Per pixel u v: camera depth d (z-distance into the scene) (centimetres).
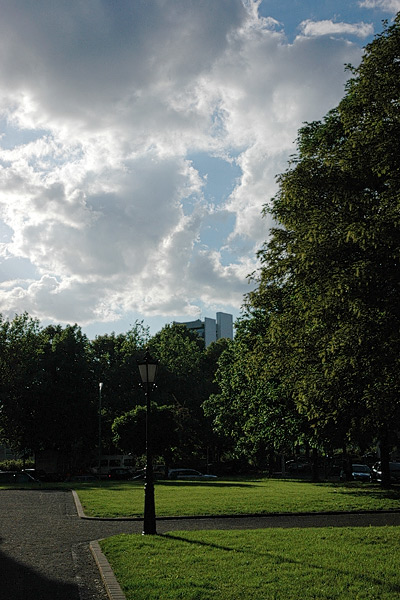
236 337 4178
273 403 3703
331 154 1838
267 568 959
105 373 7069
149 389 1516
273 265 2603
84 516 1769
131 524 1628
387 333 1575
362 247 1531
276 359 2473
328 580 873
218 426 5194
